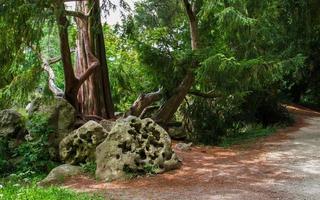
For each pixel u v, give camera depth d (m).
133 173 9.55
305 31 20.19
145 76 16.56
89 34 14.65
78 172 9.88
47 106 12.12
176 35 16.75
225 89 14.20
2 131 11.77
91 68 13.97
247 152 12.81
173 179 9.33
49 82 12.95
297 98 30.08
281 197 7.83
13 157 11.02
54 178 9.44
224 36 14.38
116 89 17.39
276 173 9.84
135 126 10.44
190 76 15.14
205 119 16.38
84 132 10.77
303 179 9.26
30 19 9.76
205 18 14.21
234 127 17.38
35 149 10.91
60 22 11.07
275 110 19.09
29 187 8.72
